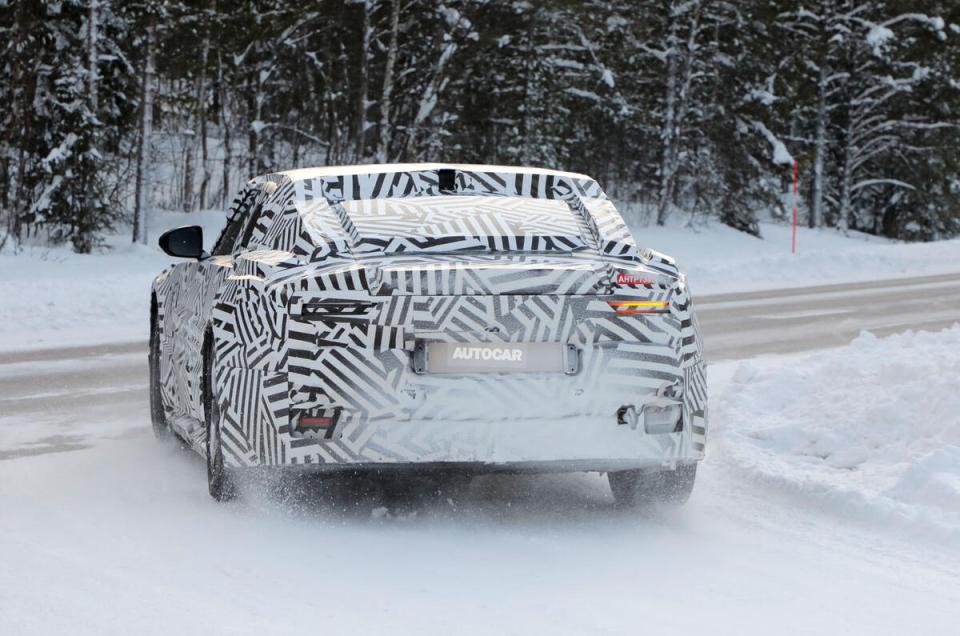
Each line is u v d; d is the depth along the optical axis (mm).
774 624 11891
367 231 15883
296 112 120438
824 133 142375
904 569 14203
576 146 126438
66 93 87625
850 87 143875
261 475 15336
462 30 101062
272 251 16297
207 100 124688
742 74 129625
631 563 14070
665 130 124562
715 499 17781
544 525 15906
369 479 18125
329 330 14461
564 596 12586
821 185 140750
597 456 14859
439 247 15680
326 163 115250
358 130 100938
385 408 14391
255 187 19609
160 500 16906
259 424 14820
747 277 73875
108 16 93250
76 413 25359
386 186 17453
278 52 108250
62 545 14336
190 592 12430
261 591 12500
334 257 15391
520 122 114438
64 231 89062
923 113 142750
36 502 16750
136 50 95438
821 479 17922
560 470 15188
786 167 128125
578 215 17219
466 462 14555
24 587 12547
